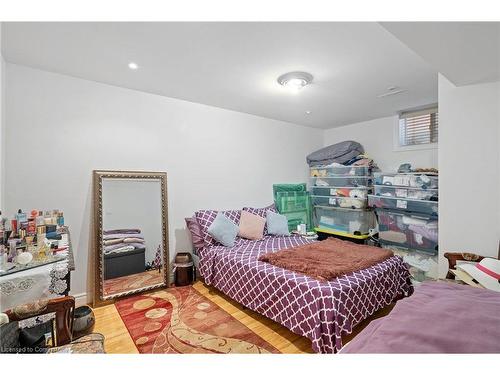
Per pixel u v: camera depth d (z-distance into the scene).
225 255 2.60
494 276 1.60
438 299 1.19
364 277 1.96
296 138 4.46
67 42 1.83
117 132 2.70
